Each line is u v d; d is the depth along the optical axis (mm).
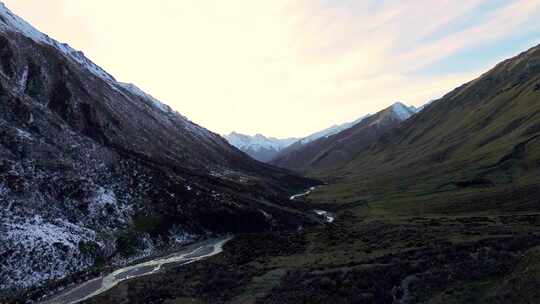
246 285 62281
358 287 54469
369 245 78562
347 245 81938
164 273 74125
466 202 117125
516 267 49625
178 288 63938
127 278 73688
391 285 53906
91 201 96250
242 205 123125
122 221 98500
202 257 86812
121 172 114438
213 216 113625
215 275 69000
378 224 100500
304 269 65750
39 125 108188
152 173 121688
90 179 102938
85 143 115062
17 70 129625
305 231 105250
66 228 84562
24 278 69688
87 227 90375
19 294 66000
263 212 122688
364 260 65500
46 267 73688
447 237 74312
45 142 103125
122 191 108125
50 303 63312
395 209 129250
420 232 81688
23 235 75312
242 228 113750
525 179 126125
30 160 93688
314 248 84062
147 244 95750
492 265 52219
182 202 114688
